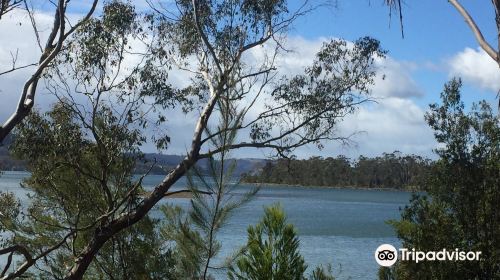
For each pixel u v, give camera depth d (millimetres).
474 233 10492
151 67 11289
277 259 7945
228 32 11578
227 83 8188
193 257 7582
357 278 18359
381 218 49375
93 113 10328
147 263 9945
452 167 10773
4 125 7379
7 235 12320
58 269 9938
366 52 13180
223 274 8469
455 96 10883
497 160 10586
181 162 9859
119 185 10484
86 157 10406
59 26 8531
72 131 10141
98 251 10469
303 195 90938
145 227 10188
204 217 7484
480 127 10820
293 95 12430
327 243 29953
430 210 10562
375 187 77375
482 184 10586
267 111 12086
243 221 25875
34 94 7746
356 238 33125
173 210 8570
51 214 10891
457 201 10711
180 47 12375
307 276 9781
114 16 10742
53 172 10414
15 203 10930
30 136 9836
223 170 7512
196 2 11281
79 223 10625
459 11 4738
